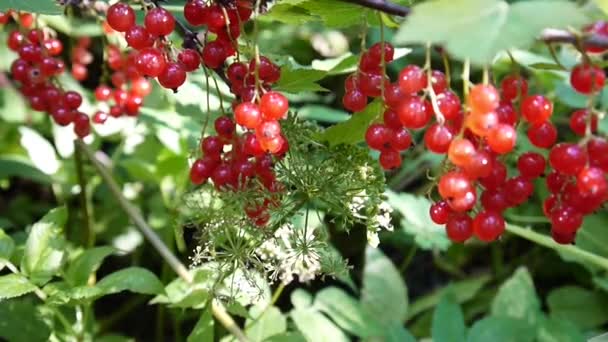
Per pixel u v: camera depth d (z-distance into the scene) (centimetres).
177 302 46
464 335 50
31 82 49
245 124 37
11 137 66
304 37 68
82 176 57
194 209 44
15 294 42
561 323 54
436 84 37
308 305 50
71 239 61
